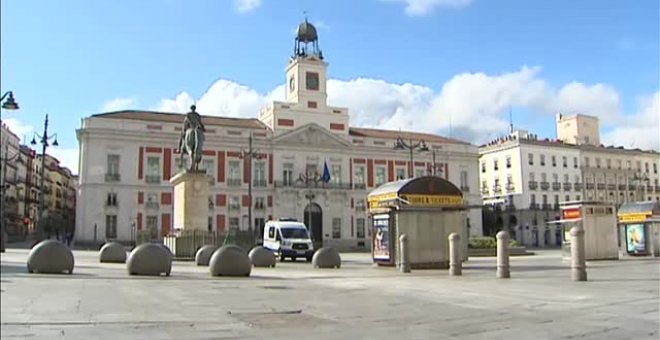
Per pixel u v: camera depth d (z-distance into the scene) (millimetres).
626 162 91688
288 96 73938
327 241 68625
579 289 14250
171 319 9523
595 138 92938
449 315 10258
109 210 60594
